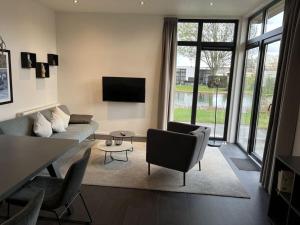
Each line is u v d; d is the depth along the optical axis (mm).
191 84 5758
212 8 4785
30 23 4516
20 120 3812
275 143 3080
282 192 2561
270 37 4031
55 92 5691
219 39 5516
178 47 5641
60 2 4730
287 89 2857
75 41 5609
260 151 4430
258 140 4543
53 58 5352
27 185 2125
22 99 4352
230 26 5453
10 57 3961
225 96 5730
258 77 4500
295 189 2307
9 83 3949
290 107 2873
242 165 4258
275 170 2656
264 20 4402
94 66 5695
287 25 3039
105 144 4117
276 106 3123
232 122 5660
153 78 5660
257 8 4602
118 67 5676
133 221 2553
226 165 4211
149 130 3455
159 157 3473
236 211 2812
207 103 5809
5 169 1633
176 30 5367
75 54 5664
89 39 5594
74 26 5551
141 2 4527
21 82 4301
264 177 3355
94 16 5496
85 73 5730
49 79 5371
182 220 2602
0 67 3730
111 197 3018
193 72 5707
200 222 2578
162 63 5465
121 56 5629
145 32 5496
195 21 5461
